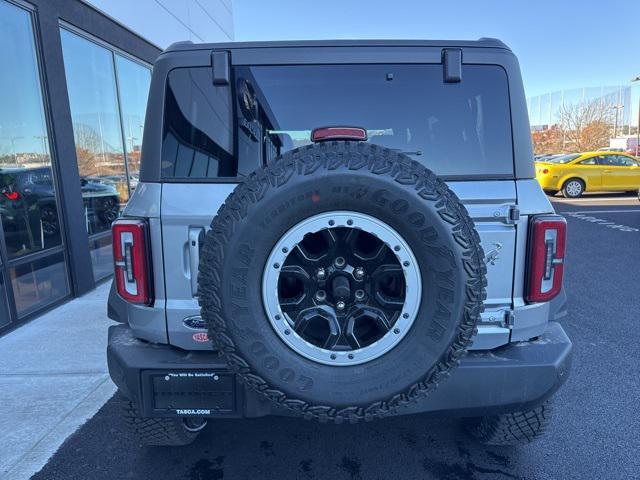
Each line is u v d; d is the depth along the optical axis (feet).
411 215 5.57
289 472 8.43
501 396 6.57
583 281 20.34
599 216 39.06
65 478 8.28
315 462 8.70
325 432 9.62
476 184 6.75
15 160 16.05
